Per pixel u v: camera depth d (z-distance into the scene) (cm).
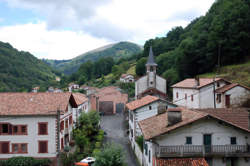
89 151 3466
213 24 6994
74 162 3078
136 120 3516
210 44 6594
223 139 2142
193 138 2134
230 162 2148
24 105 3216
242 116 2461
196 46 7081
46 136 3100
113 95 7725
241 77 5128
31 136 3111
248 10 6400
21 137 3103
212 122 2147
